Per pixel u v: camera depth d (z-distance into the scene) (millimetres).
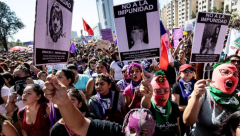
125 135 1368
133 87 2928
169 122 1986
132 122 1326
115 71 4844
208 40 2316
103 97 2594
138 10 1983
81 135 1377
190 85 2807
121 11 2016
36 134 2217
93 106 2570
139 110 1412
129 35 2037
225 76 1747
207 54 2344
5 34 55594
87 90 3326
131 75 2932
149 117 1359
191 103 1755
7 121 2131
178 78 3041
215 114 1781
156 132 1974
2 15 53156
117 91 2701
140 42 2029
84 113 2113
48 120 2229
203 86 1652
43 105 2250
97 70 3848
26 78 3098
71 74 2875
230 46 4617
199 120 1907
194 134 1998
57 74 2783
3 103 2955
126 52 2064
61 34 1534
